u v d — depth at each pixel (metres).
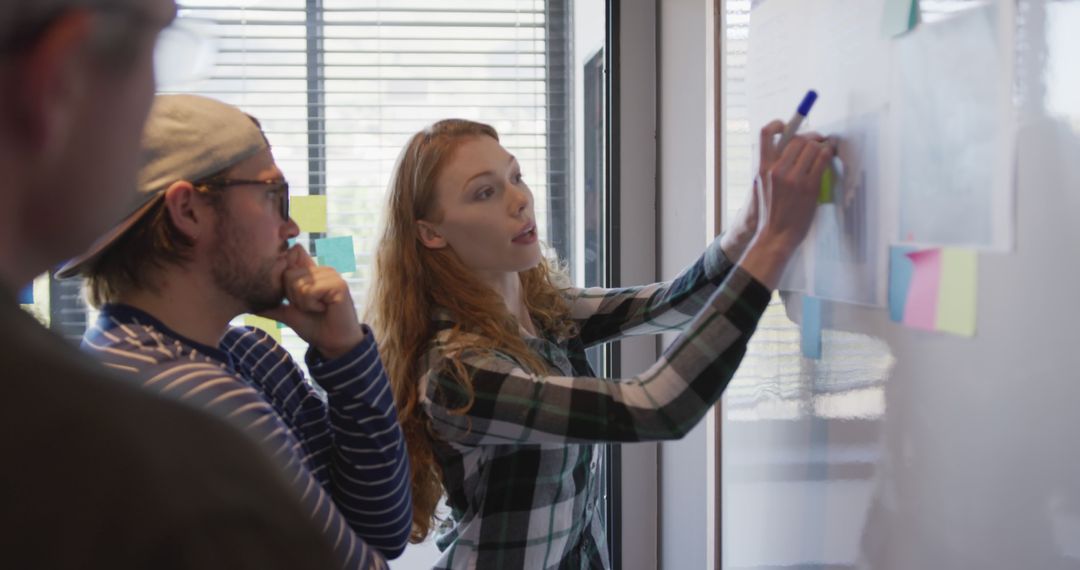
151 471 0.29
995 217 0.77
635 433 1.07
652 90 2.21
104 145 0.36
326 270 1.00
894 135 0.94
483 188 1.30
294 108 2.48
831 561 1.15
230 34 2.46
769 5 1.30
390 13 2.51
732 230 1.30
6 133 0.33
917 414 0.92
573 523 1.33
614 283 2.23
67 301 2.33
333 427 1.04
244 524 0.30
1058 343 0.70
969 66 0.80
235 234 0.88
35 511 0.28
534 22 2.56
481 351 1.22
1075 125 0.67
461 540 1.28
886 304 0.98
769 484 1.36
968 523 0.84
